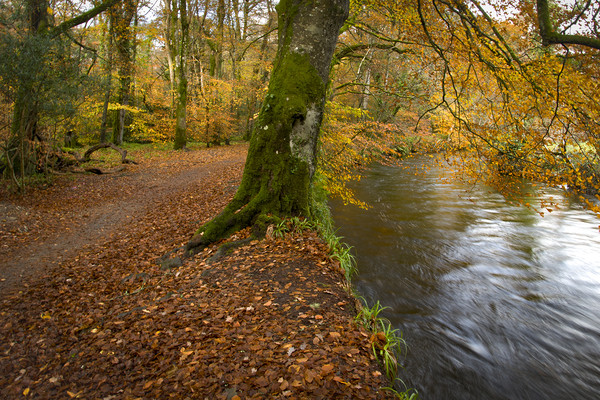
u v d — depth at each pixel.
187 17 22.41
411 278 6.91
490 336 5.09
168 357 3.34
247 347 3.24
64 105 11.06
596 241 8.97
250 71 27.50
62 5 14.54
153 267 6.05
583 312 5.78
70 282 5.73
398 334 5.02
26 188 11.10
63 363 3.58
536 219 10.83
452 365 4.43
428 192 14.41
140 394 2.89
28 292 5.32
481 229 9.92
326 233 6.27
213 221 6.16
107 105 21.31
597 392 4.12
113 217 9.56
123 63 20.23
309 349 3.14
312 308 3.88
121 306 4.77
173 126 25.80
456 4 5.02
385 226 10.11
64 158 14.51
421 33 6.05
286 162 6.01
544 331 5.26
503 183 6.05
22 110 10.18
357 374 2.89
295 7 5.86
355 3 8.07
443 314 5.64
